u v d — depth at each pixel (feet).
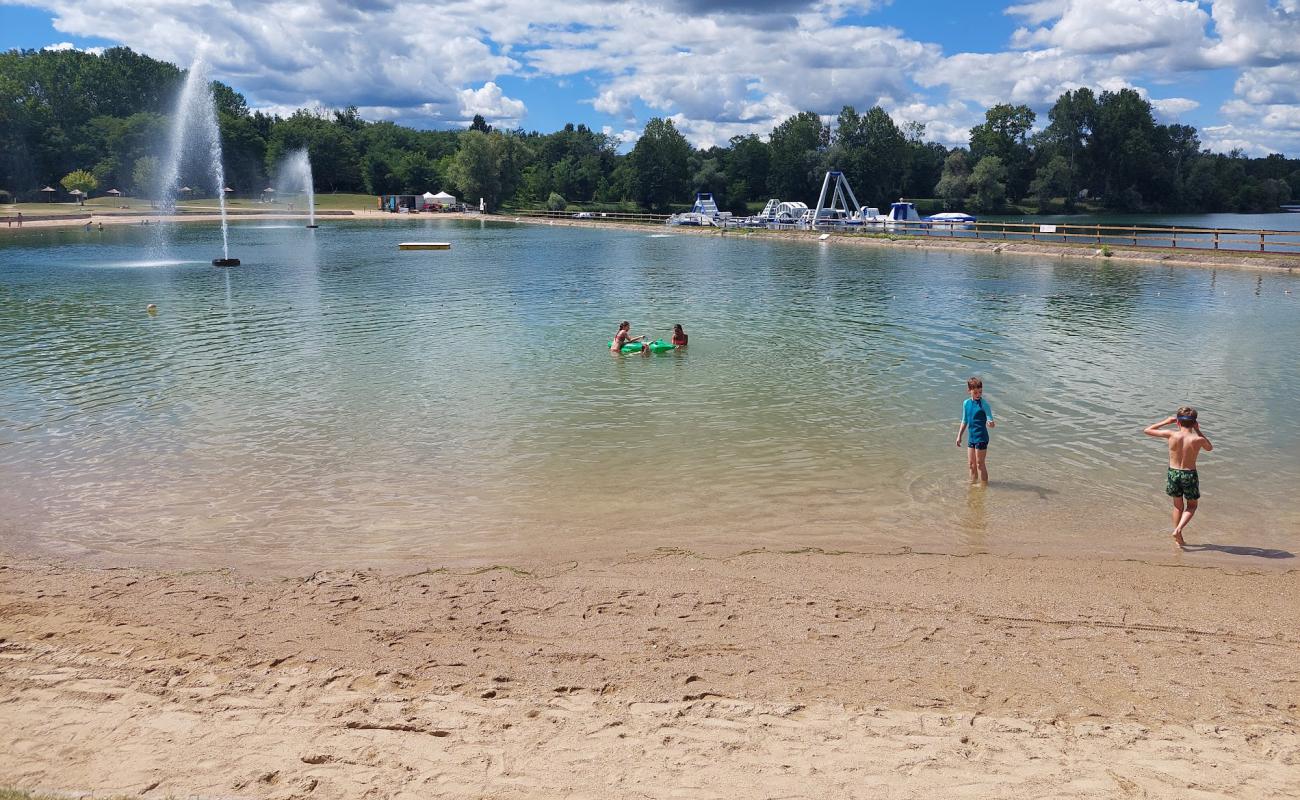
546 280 147.13
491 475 46.39
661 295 125.39
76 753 22.62
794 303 115.75
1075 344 84.12
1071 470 46.98
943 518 40.24
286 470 47.29
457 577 34.12
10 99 454.81
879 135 512.22
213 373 71.15
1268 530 38.70
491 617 30.60
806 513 40.88
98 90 541.34
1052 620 30.30
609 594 32.45
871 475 46.21
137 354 79.41
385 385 66.95
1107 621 30.22
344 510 41.45
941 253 209.46
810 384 67.21
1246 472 46.42
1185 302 114.32
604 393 64.28
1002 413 58.54
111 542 37.86
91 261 177.78
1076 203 515.50
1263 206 516.73
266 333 90.89
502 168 482.69
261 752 22.67
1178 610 31.04
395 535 38.47
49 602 31.99
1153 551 36.58
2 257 186.29
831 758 22.29
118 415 58.18
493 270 165.48
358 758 22.39
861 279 147.43
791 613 30.83
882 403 61.36
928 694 25.49
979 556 35.99
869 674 26.63
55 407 60.18
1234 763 22.11
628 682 26.18
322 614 30.94
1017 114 536.83
